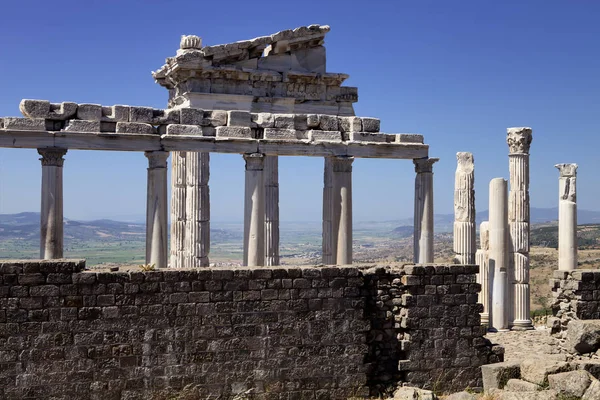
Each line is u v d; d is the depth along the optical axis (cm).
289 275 2739
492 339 4038
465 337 2969
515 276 4453
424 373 2905
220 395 2631
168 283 2594
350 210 4203
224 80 4900
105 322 2523
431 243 4353
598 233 13175
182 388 2592
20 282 2453
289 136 4103
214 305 2641
